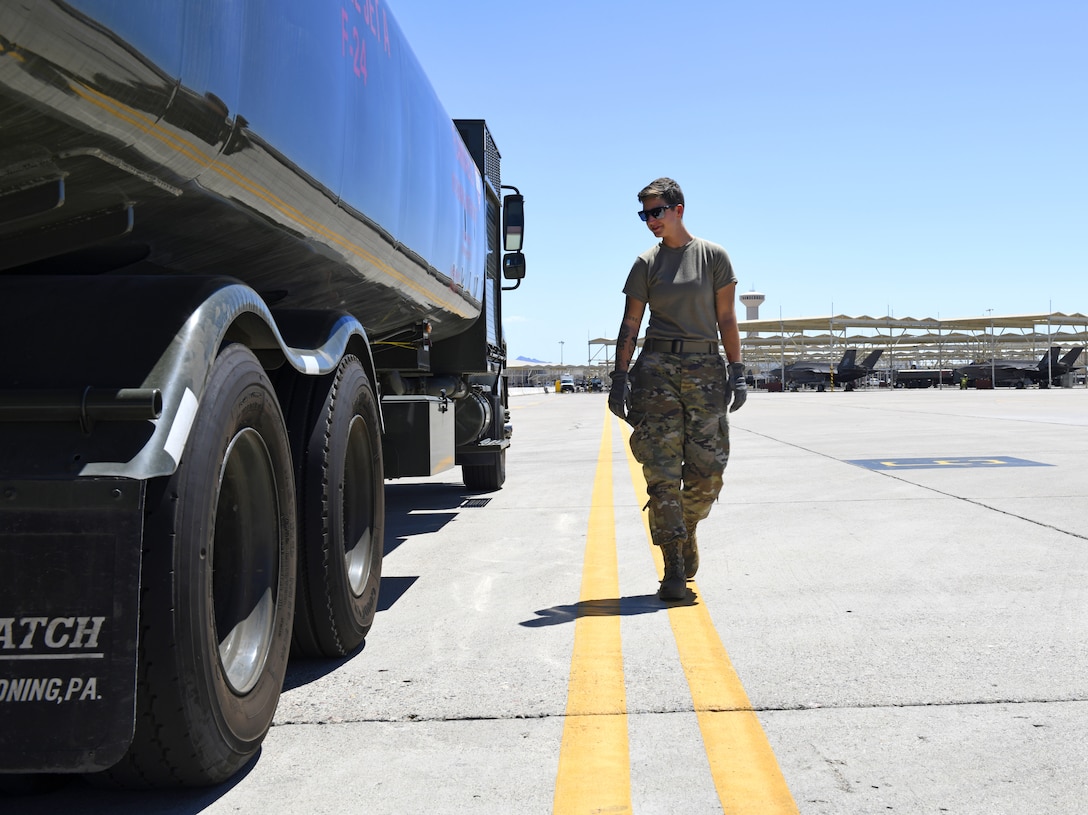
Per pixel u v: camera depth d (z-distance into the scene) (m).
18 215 2.12
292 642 3.36
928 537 5.83
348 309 4.56
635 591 4.59
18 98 1.78
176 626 2.07
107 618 1.94
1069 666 3.23
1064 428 16.62
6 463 1.97
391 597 4.54
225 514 2.63
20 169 2.01
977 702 2.89
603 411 34.56
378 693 3.08
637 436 4.36
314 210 3.29
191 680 2.11
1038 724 2.70
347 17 3.48
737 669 3.26
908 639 3.60
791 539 5.87
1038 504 7.13
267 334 2.70
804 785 2.31
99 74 1.91
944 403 33.06
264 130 2.70
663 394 4.32
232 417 2.38
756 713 2.83
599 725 2.75
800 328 86.69
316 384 3.37
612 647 3.57
